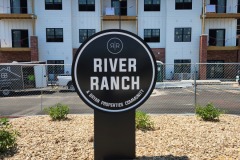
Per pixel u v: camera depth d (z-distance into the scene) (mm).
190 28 30250
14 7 29719
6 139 5605
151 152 5496
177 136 6656
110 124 5016
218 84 24094
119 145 5039
